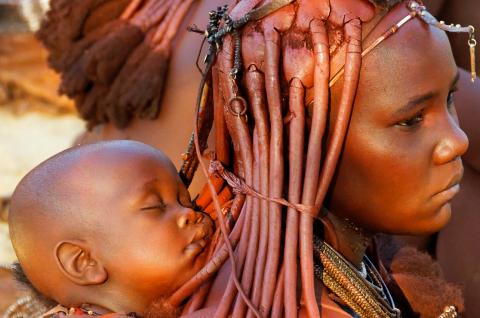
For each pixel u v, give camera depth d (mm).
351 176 1981
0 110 9289
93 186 1950
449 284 2467
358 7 1898
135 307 1977
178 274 1950
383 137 1929
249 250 1888
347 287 2027
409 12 1916
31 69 9641
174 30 2666
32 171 2041
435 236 3234
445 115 1975
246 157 1945
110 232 1934
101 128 2824
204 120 2145
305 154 1942
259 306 1835
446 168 1979
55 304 2170
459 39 3078
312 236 1904
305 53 1897
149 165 1985
